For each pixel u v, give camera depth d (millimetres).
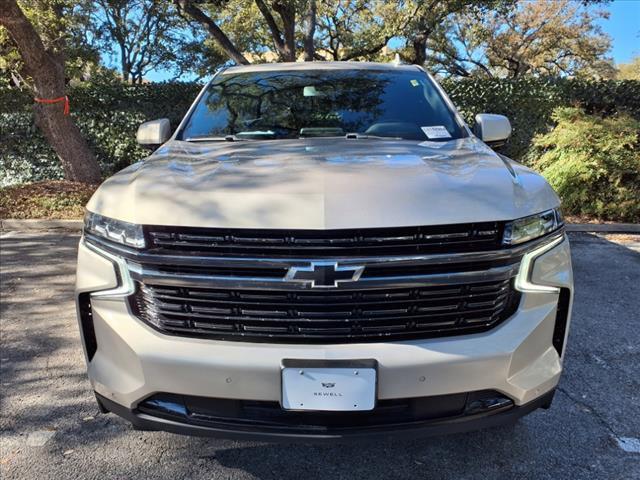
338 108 3387
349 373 1941
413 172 2195
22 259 6059
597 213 7719
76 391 3205
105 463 2553
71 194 8781
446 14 11711
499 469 2488
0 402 3086
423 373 1966
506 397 2100
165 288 2035
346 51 18406
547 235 2164
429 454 2605
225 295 1987
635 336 3906
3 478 2438
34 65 8781
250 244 1938
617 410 2965
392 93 3543
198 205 2014
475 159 2494
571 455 2582
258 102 3488
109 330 2109
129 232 2053
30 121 10531
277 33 11000
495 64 32812
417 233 1938
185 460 2578
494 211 2006
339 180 2092
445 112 3377
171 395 2078
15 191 8875
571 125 8367
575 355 3615
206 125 3352
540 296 2111
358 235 1912
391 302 1968
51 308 4539
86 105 10750
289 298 1957
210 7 13461
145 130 3430
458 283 1975
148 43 25234
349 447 2672
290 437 2016
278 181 2117
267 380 1971
